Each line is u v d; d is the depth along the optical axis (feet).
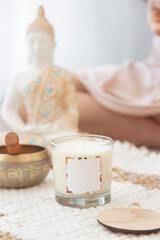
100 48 7.89
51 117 3.75
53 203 2.52
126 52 8.04
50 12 7.45
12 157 2.70
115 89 5.31
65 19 7.55
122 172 3.05
